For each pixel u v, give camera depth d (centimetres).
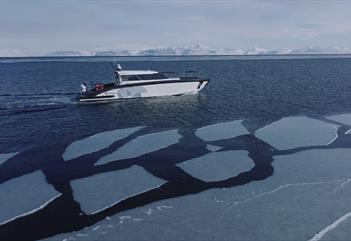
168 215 1372
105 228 1291
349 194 1520
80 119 2928
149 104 3497
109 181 1697
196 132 2520
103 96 3591
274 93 4228
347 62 13825
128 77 3641
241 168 1845
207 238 1212
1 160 1977
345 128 2600
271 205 1435
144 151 2119
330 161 1925
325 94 4122
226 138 2372
